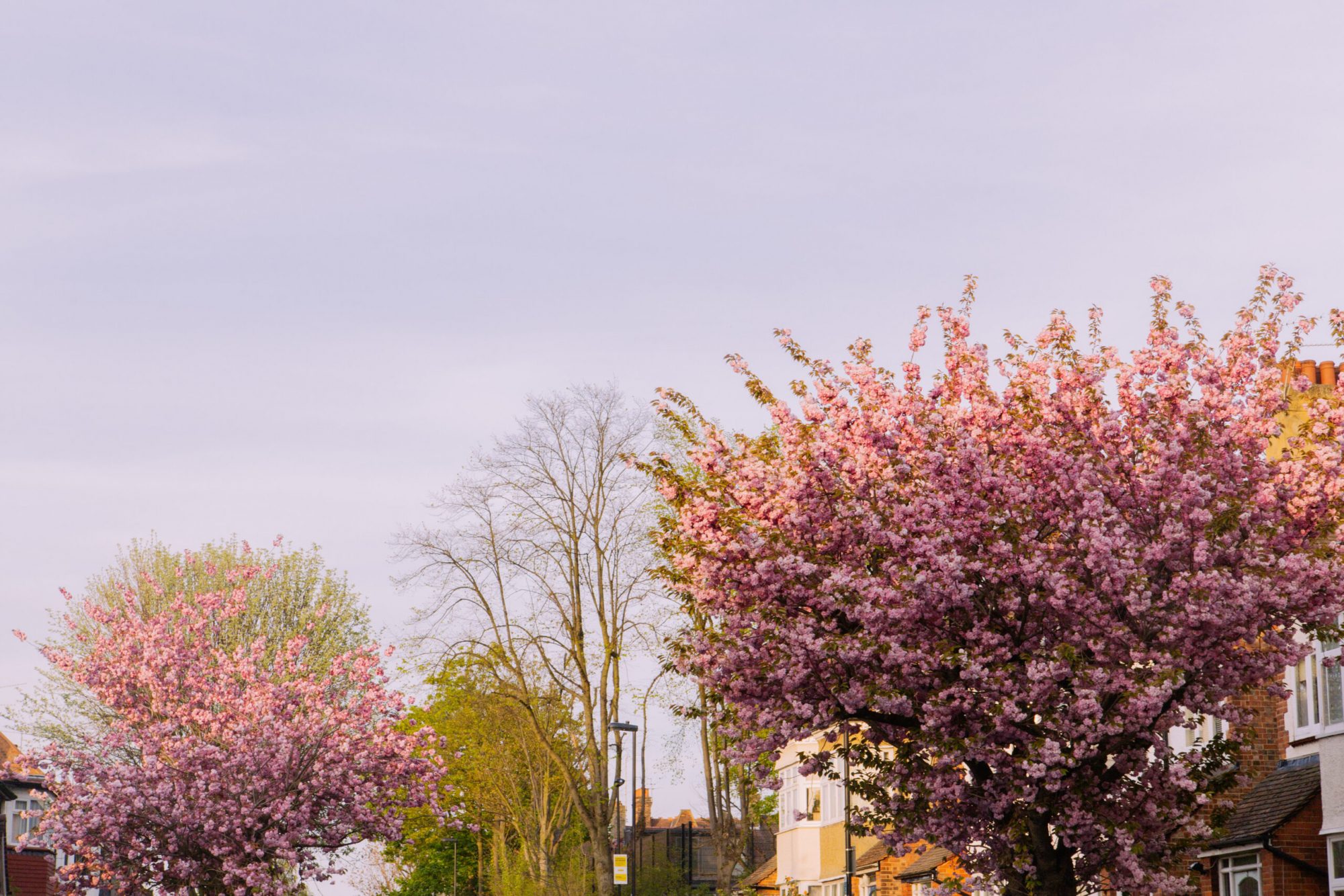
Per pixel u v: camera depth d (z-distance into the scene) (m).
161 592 51.53
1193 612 18.02
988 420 20.42
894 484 20.27
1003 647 19.53
